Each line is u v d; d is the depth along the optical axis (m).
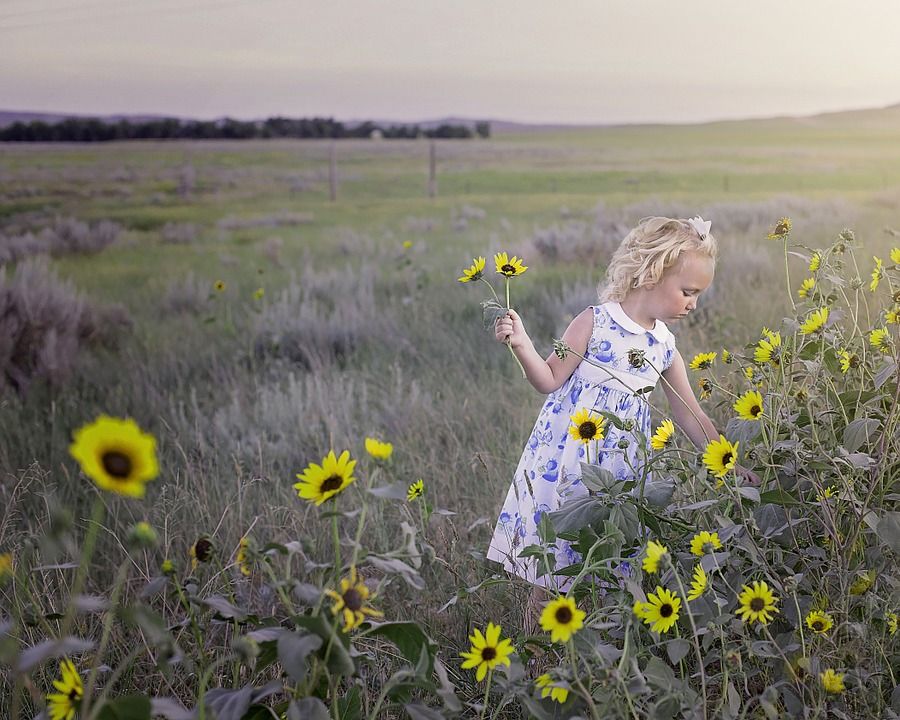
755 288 7.01
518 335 2.73
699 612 2.10
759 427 2.30
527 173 41.81
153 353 6.95
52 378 6.34
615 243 11.00
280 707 2.01
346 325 6.97
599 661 1.87
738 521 2.36
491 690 2.37
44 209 27.38
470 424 4.45
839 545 2.23
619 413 2.91
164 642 1.62
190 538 3.37
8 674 2.44
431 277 9.88
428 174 42.34
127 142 61.12
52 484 3.67
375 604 2.64
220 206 28.48
